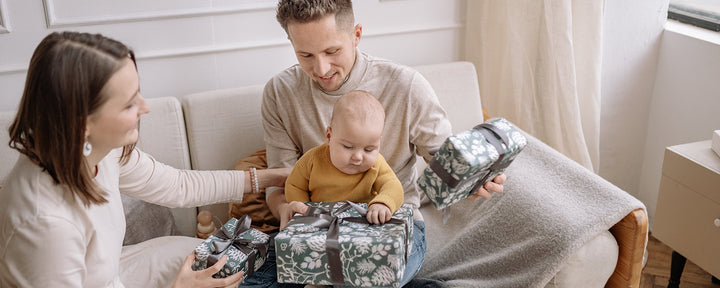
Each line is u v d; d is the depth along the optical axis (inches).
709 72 87.0
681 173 77.5
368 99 57.0
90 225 49.4
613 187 66.7
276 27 86.5
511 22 88.4
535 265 64.2
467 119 85.8
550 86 89.8
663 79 97.2
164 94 85.5
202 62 85.3
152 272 62.9
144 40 81.5
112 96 44.1
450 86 85.6
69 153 43.9
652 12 93.4
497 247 69.6
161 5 80.4
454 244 73.7
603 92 98.0
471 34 95.2
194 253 59.1
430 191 58.7
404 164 71.6
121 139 46.9
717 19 90.7
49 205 46.1
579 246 62.1
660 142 100.2
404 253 55.1
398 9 90.8
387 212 55.4
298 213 57.8
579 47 90.1
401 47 93.6
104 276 52.3
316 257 54.0
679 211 79.2
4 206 46.1
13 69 77.3
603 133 101.6
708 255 75.5
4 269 46.6
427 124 68.6
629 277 66.1
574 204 66.1
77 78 41.9
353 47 63.7
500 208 70.7
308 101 69.3
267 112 72.0
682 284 87.7
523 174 72.9
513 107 94.1
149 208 73.8
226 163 79.8
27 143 45.1
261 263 62.8
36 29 76.7
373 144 57.0
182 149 78.1
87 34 43.9
